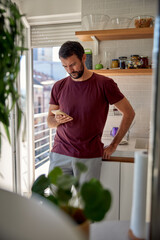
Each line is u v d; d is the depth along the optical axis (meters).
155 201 0.66
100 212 0.64
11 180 2.94
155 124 0.66
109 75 2.76
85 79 1.93
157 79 0.65
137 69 2.42
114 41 2.73
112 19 2.47
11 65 0.79
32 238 0.46
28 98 3.28
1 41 0.77
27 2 2.98
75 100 1.93
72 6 2.88
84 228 0.64
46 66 6.39
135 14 2.64
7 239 0.47
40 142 4.53
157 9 0.64
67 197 0.71
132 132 2.78
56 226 0.49
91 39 2.68
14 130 2.86
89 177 1.88
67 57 1.81
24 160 3.38
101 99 1.90
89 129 1.90
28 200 0.57
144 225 0.76
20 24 0.83
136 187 0.77
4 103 0.81
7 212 0.52
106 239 0.79
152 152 0.67
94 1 2.72
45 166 4.33
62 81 2.07
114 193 2.08
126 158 2.05
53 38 3.14
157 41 0.64
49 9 2.94
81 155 1.88
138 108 2.75
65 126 1.96
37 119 4.74
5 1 0.79
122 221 0.91
